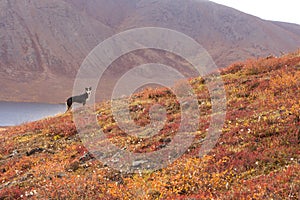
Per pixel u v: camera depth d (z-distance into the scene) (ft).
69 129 61.87
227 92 63.82
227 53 636.07
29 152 53.01
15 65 509.76
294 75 61.11
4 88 394.73
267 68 74.18
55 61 550.77
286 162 33.45
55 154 51.21
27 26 596.29
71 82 489.26
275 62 75.31
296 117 42.65
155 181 35.42
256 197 27.20
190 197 30.81
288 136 38.45
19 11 617.62
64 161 46.55
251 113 49.03
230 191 30.32
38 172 42.75
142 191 33.99
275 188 27.78
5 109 234.58
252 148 38.24
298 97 50.01
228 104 57.00
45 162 47.60
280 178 29.32
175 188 34.09
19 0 638.12
